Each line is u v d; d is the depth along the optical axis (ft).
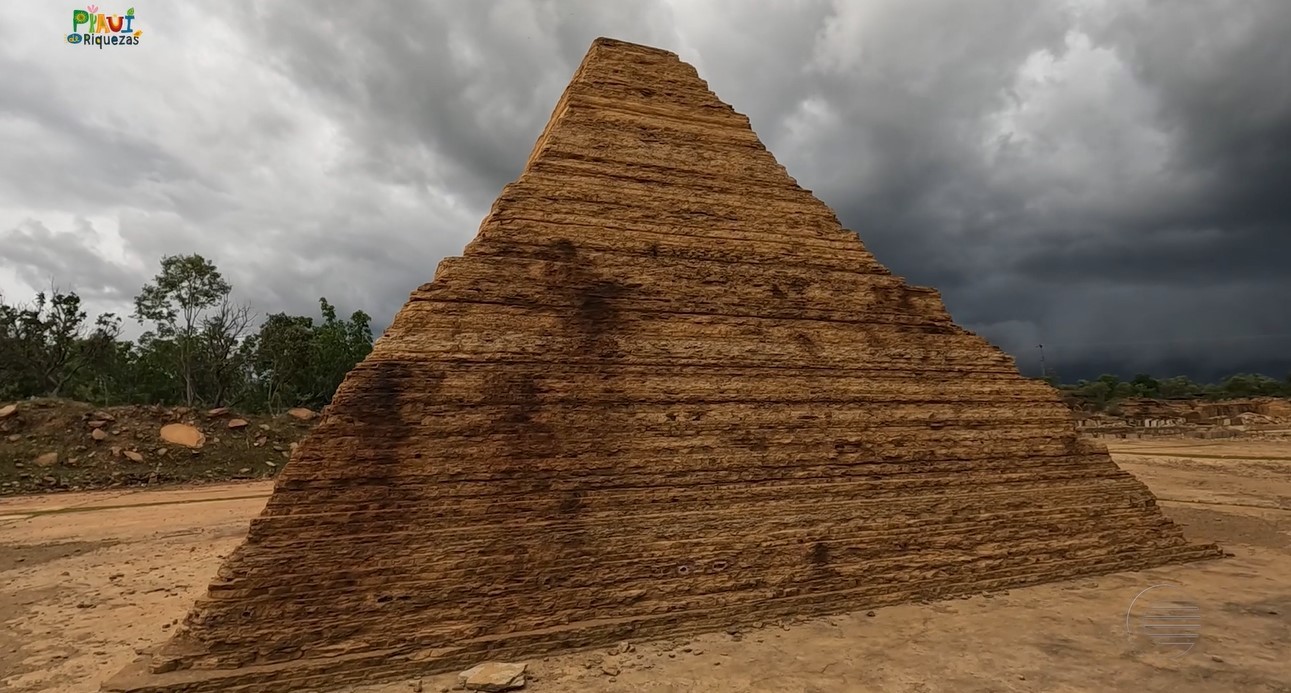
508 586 32.04
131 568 53.36
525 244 38.78
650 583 34.47
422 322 34.96
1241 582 43.91
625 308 39.68
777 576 37.14
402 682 28.60
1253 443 157.28
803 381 42.45
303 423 142.51
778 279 44.68
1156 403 264.52
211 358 171.53
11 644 34.60
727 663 30.83
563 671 29.71
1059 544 45.03
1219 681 29.25
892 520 41.11
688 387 39.24
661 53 49.65
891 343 46.37
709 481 37.78
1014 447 46.93
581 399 36.58
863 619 36.70
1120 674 29.99
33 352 155.94
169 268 161.89
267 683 27.17
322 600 29.22
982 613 37.78
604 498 35.29
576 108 44.65
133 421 120.98
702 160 46.32
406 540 31.24
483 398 34.58
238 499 94.79
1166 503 82.33
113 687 25.95
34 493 99.66
